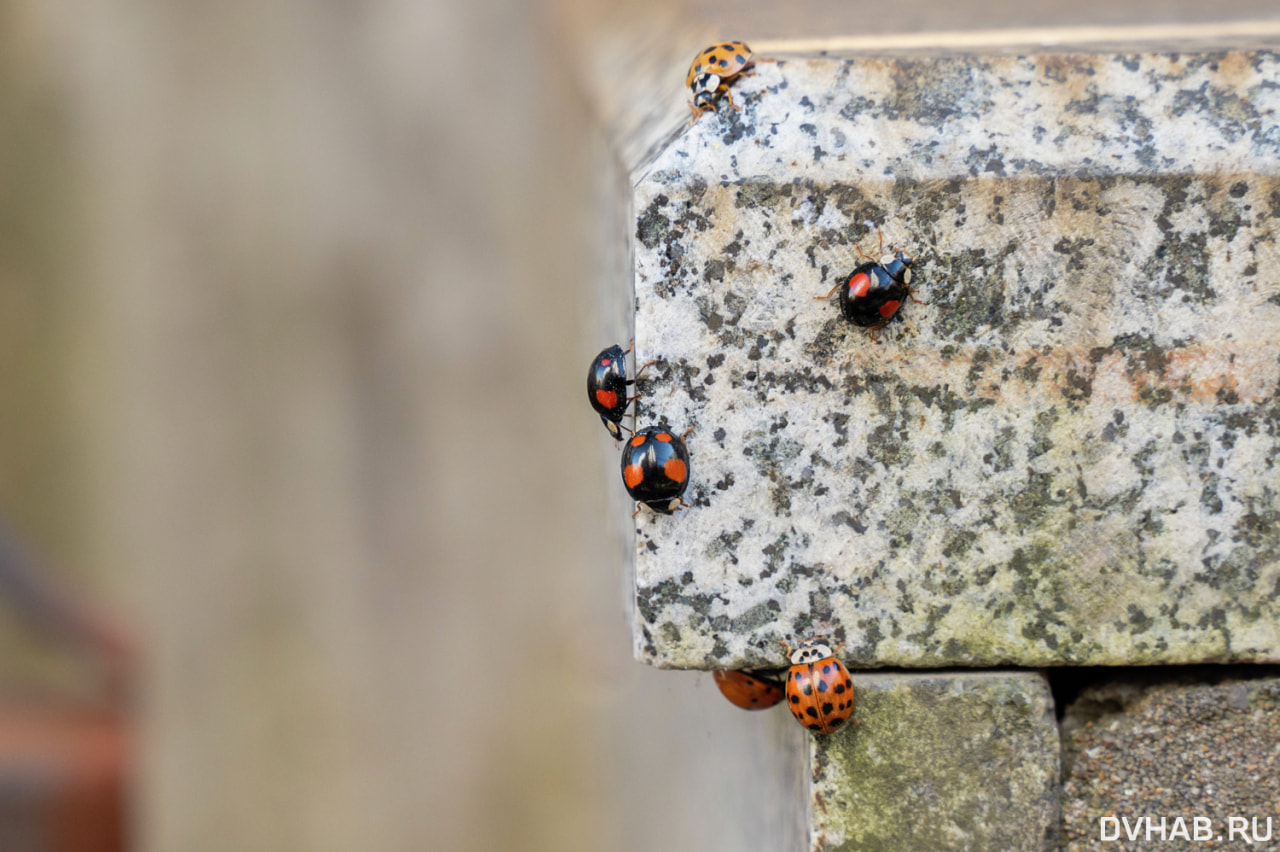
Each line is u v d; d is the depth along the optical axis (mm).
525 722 723
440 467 791
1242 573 370
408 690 765
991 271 368
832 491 370
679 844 441
